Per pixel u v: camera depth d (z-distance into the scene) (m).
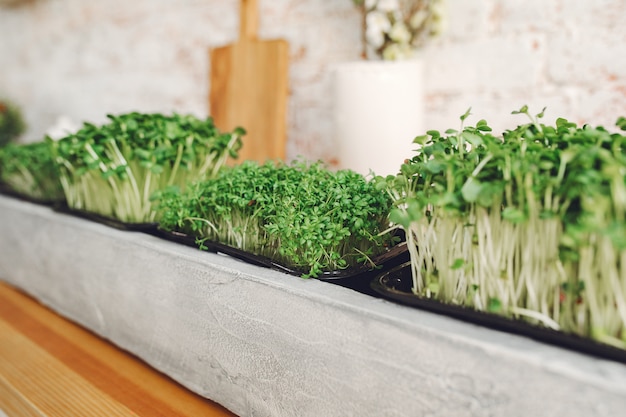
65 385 1.11
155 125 1.37
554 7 1.46
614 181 0.61
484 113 1.63
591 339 0.62
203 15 2.44
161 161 1.31
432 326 0.68
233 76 2.12
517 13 1.52
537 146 0.71
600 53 1.40
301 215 0.92
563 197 0.71
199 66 2.51
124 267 1.21
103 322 1.33
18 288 1.78
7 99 3.67
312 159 2.10
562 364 0.58
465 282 0.80
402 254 1.04
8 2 3.64
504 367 0.62
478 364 0.64
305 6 2.01
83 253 1.36
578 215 0.67
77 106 3.40
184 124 1.41
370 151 1.57
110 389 1.09
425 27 1.63
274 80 1.98
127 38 2.90
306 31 2.03
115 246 1.24
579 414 0.57
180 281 1.06
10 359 1.24
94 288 1.33
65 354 1.26
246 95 2.08
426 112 1.75
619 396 0.54
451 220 0.81
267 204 1.03
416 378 0.69
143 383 1.12
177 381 1.12
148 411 1.00
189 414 1.00
